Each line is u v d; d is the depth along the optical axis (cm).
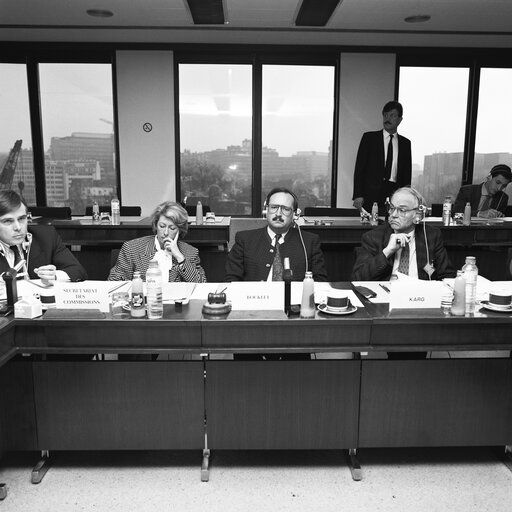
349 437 201
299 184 673
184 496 188
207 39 604
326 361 195
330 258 424
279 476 201
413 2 461
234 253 254
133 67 636
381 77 643
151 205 669
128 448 199
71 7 485
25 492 190
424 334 182
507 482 198
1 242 218
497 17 509
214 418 197
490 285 221
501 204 468
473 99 648
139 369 193
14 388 194
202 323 176
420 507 182
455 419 201
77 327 179
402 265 244
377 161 543
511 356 202
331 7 473
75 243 410
